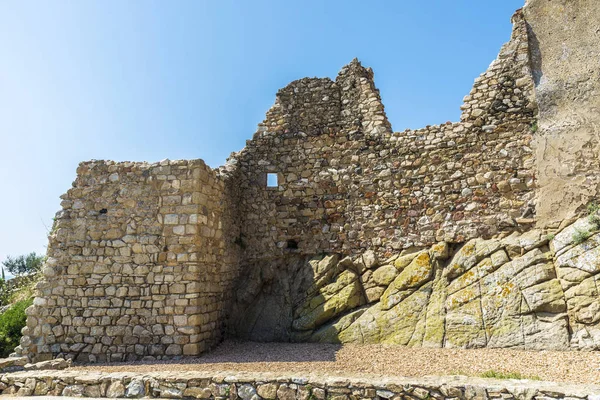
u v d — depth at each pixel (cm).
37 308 836
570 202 822
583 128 845
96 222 861
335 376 511
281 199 1057
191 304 796
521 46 938
